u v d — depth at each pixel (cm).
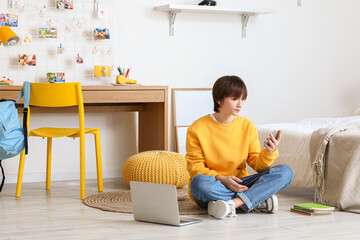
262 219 238
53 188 347
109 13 399
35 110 373
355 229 219
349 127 285
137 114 413
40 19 379
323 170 277
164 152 345
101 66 385
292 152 314
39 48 379
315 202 290
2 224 231
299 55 466
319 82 475
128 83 377
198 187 241
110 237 204
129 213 256
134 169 331
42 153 385
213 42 435
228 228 219
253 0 447
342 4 481
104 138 403
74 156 395
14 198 306
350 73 485
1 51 370
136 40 409
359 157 260
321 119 359
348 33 484
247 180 254
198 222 231
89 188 347
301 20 466
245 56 446
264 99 455
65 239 201
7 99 328
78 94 306
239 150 254
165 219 226
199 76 431
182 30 424
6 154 294
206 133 255
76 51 389
